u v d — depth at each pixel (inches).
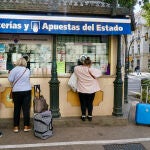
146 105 212.7
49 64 215.3
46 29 195.3
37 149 162.9
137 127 210.1
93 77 206.2
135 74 1211.9
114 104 220.2
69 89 214.8
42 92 211.0
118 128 206.2
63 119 207.8
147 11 634.2
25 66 193.5
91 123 209.6
